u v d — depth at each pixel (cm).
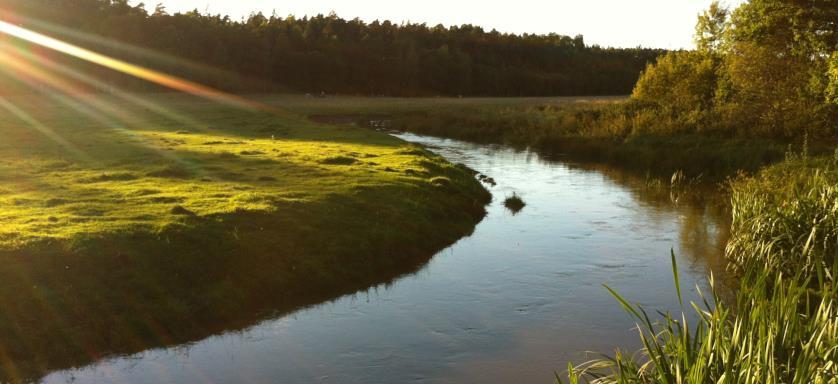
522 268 1522
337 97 10625
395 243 1617
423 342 1075
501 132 5166
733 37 3572
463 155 3822
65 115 4862
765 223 1427
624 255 1639
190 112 5962
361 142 3544
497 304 1266
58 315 1055
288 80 11969
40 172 2122
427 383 924
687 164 3153
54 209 1529
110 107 6144
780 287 673
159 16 11881
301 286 1339
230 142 3269
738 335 619
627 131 4188
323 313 1221
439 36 16512
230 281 1266
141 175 2091
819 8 3123
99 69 9681
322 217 1641
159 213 1505
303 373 956
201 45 11269
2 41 9281
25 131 3512
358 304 1273
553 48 17300
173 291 1189
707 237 1844
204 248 1334
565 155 3853
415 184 2167
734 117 3709
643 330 1120
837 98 2702
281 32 12988
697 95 4397
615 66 16200
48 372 949
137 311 1115
